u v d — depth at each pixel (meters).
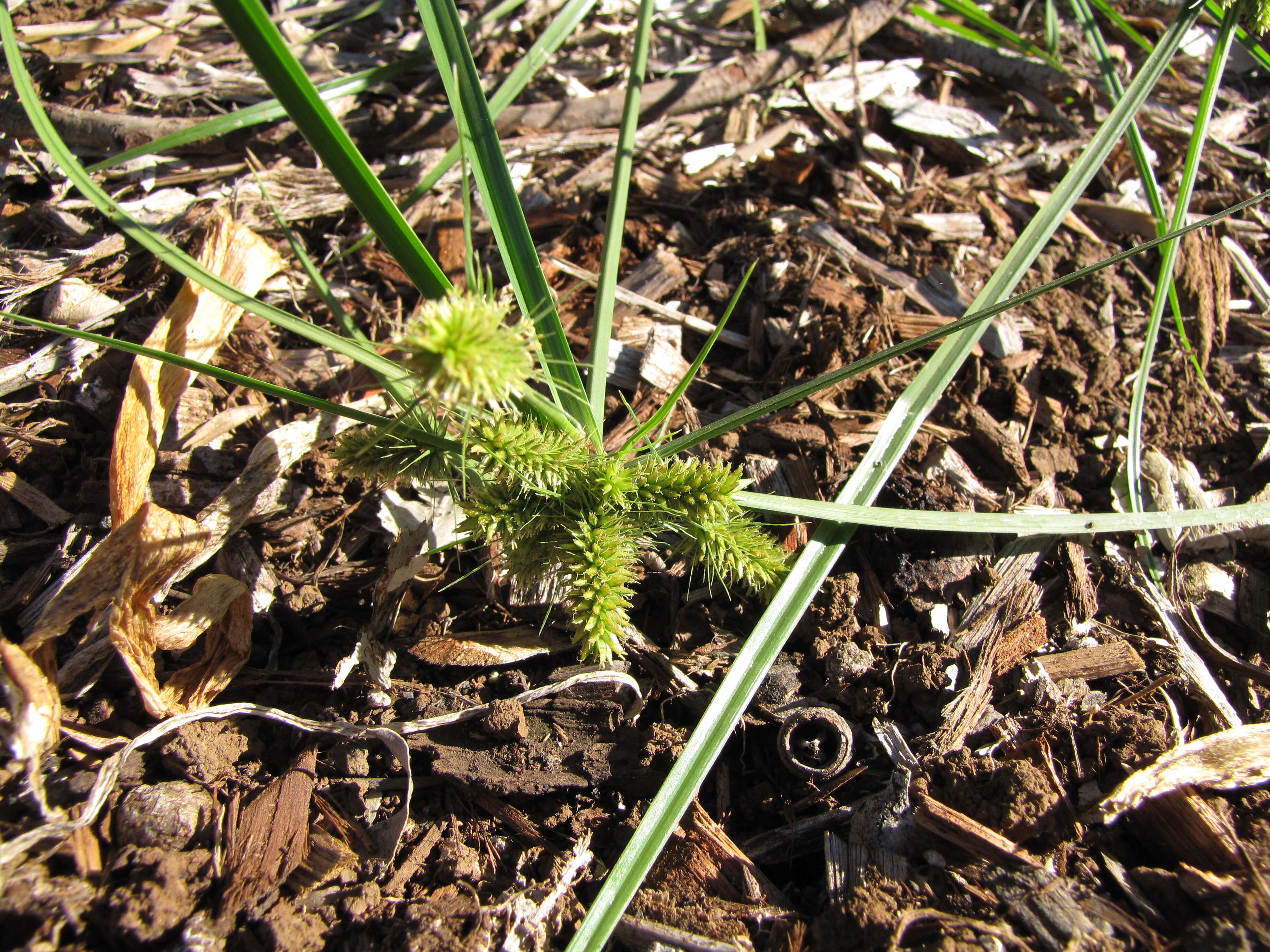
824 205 0.24
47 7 0.25
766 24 0.27
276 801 0.16
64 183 0.23
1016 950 0.14
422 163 0.24
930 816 0.16
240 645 0.17
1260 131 0.26
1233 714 0.17
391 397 0.18
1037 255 0.19
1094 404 0.21
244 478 0.18
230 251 0.20
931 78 0.26
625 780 0.17
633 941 0.15
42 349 0.20
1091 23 0.23
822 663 0.18
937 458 0.20
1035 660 0.18
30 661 0.16
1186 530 0.19
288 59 0.13
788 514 0.18
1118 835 0.16
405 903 0.15
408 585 0.18
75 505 0.19
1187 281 0.22
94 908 0.15
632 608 0.18
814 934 0.15
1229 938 0.14
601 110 0.25
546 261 0.22
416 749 0.17
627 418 0.20
